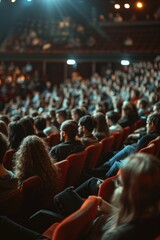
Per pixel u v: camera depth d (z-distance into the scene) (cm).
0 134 347
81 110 814
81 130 593
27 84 2647
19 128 550
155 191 190
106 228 240
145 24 2725
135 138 715
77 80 2527
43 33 2994
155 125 543
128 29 2786
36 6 2991
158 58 2445
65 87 2348
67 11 2995
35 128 697
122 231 199
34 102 2056
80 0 2094
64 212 337
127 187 195
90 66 2828
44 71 2886
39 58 2858
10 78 2722
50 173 385
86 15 2939
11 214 328
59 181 403
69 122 528
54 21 3038
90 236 252
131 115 870
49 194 385
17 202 331
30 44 2942
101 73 2778
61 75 2895
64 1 2920
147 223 198
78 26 2955
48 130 807
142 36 2756
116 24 2800
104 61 2714
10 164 527
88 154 530
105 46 2803
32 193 353
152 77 2044
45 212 348
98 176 518
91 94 1998
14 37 3014
